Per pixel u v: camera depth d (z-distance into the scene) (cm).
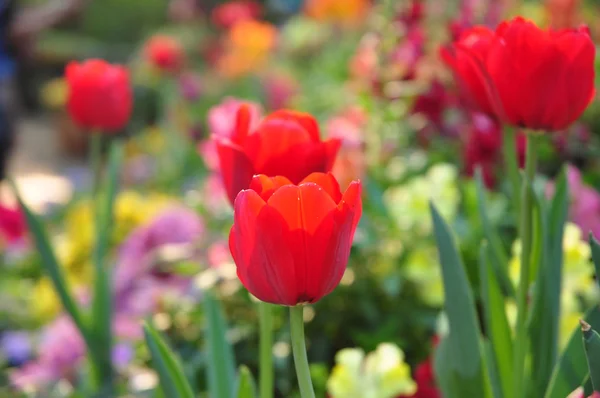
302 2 520
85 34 605
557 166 155
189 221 162
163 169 260
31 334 168
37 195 379
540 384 104
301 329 79
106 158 412
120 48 597
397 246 135
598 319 95
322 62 282
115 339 149
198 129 205
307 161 97
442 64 154
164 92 316
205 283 134
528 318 104
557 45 96
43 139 511
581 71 97
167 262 155
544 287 103
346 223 75
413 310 133
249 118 101
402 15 156
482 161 138
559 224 104
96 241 139
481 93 103
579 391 74
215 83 340
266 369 106
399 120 157
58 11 250
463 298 101
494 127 137
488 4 154
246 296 133
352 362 117
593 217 137
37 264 195
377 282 134
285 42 340
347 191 75
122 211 183
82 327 135
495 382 104
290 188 73
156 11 615
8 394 143
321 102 215
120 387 137
